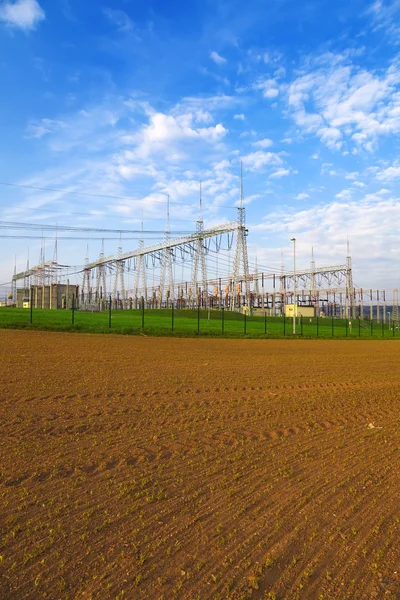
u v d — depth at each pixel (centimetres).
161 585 352
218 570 375
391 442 770
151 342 2616
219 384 1284
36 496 500
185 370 1530
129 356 1850
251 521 463
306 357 2189
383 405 1090
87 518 454
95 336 2847
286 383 1362
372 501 523
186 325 4544
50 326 3222
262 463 643
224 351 2300
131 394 1076
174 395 1095
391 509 502
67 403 952
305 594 347
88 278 11312
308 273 9600
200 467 615
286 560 394
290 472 608
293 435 797
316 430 838
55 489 521
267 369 1666
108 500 498
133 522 450
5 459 611
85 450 662
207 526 449
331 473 611
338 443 757
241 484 561
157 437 743
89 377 1284
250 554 401
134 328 3428
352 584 362
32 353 1778
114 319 4738
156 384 1227
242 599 338
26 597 332
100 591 341
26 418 820
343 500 523
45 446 672
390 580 369
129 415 877
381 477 600
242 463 639
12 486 525
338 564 390
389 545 424
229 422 865
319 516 480
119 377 1309
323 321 7769
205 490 538
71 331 3133
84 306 9131
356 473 612
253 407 1008
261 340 3347
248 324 5472
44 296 9369
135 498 505
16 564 371
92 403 962
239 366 1719
